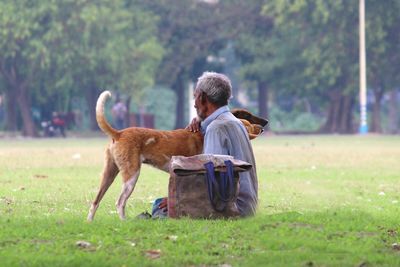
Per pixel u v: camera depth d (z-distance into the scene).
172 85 67.19
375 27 56.94
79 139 49.50
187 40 63.19
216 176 8.86
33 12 53.00
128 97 62.88
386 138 46.16
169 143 9.67
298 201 13.24
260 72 62.78
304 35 59.62
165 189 15.23
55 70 56.12
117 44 55.84
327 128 61.44
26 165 22.27
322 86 60.66
